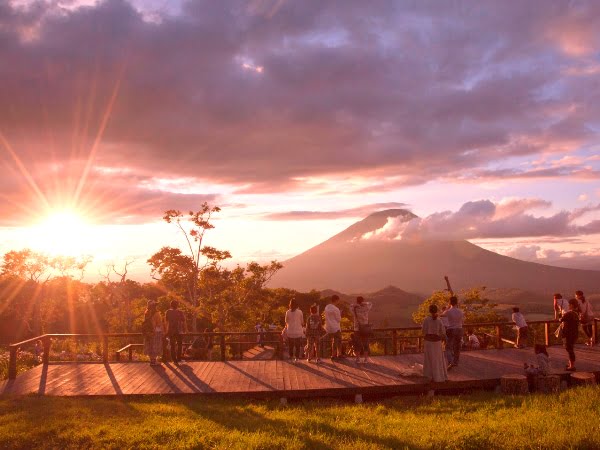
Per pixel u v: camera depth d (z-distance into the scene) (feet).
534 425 30.14
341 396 42.27
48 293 212.84
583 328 61.87
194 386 43.16
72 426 31.27
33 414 33.68
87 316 219.41
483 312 158.40
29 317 207.51
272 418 34.37
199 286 155.63
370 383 43.19
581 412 32.91
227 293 154.81
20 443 28.55
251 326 159.53
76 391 41.91
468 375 45.65
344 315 213.87
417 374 45.11
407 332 146.30
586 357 53.67
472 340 68.18
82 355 85.71
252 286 158.92
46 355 53.31
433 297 168.76
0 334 204.44
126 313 186.80
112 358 84.99
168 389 42.24
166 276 157.38
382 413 37.17
